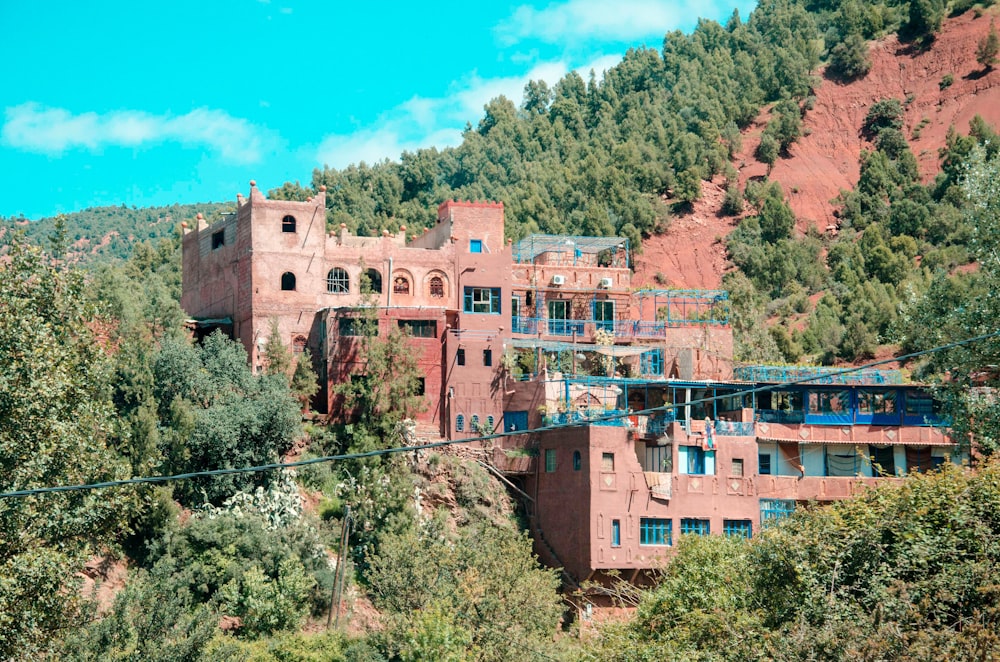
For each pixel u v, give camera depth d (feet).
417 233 459.32
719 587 152.87
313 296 259.60
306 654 184.75
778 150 609.01
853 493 149.89
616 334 273.54
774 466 244.83
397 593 197.16
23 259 149.48
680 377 261.65
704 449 237.45
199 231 284.00
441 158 571.28
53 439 143.95
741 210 543.80
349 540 222.48
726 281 479.00
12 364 142.82
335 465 234.99
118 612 150.41
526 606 190.70
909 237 484.74
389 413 238.68
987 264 185.78
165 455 219.00
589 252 291.58
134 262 455.22
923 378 247.09
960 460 242.99
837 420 246.68
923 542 125.29
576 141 602.44
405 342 246.27
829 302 429.79
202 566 204.95
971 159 191.93
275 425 227.40
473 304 265.13
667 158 573.33
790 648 118.11
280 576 204.85
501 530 221.87
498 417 248.73
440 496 232.73
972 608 116.88
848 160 615.57
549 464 238.07
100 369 157.69
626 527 227.81
